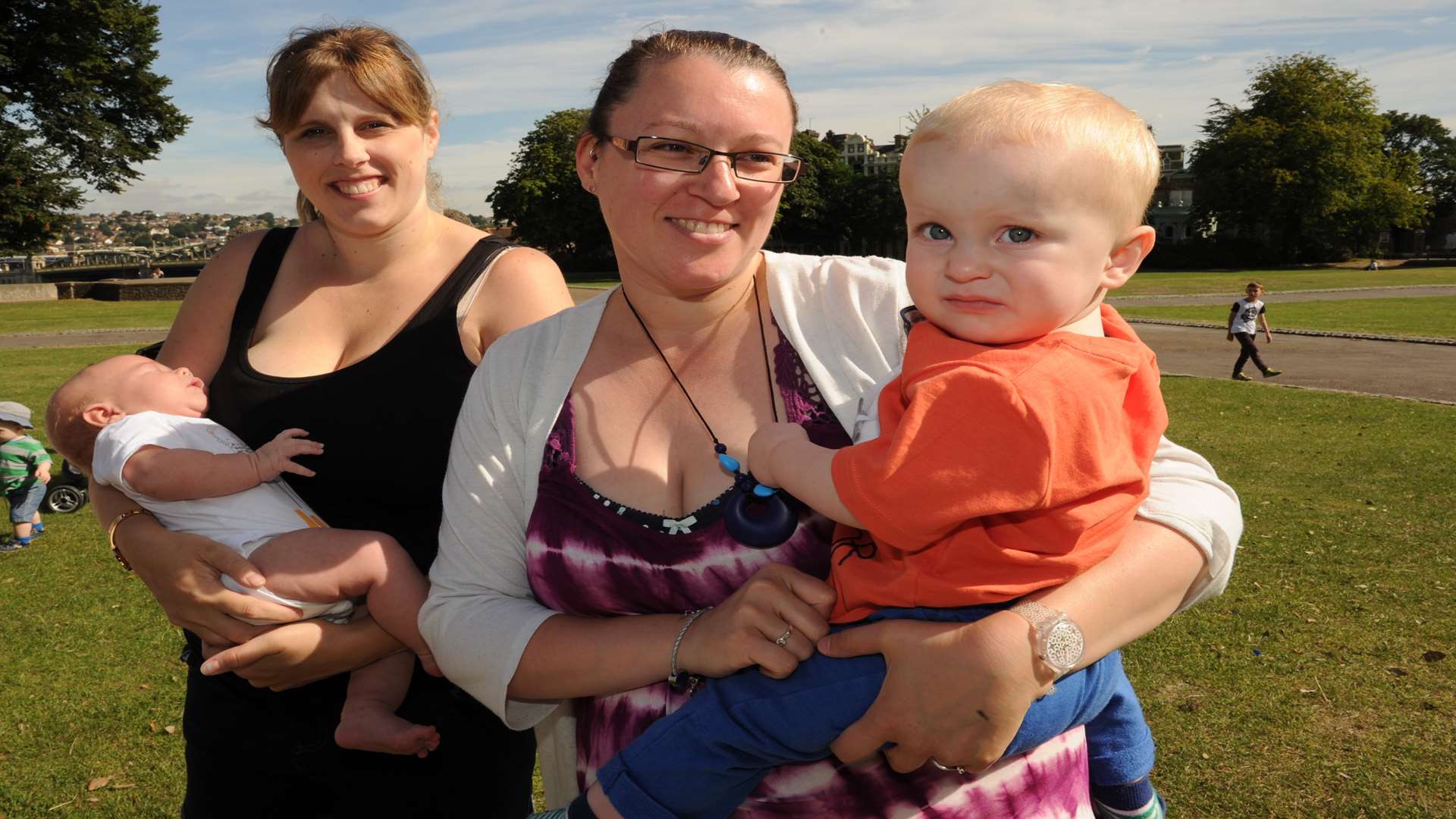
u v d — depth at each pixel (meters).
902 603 1.30
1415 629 5.44
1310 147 71.94
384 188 2.01
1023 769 1.38
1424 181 96.69
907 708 1.25
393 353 2.05
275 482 2.13
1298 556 6.65
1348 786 3.99
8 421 7.35
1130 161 1.22
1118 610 1.26
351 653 1.95
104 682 5.10
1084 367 1.21
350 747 1.92
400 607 1.94
